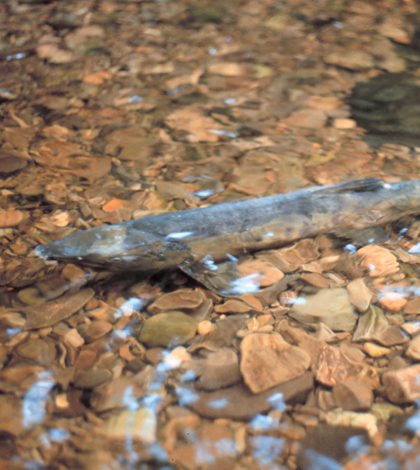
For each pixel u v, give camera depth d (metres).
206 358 0.83
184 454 0.76
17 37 1.49
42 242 0.94
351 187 0.97
